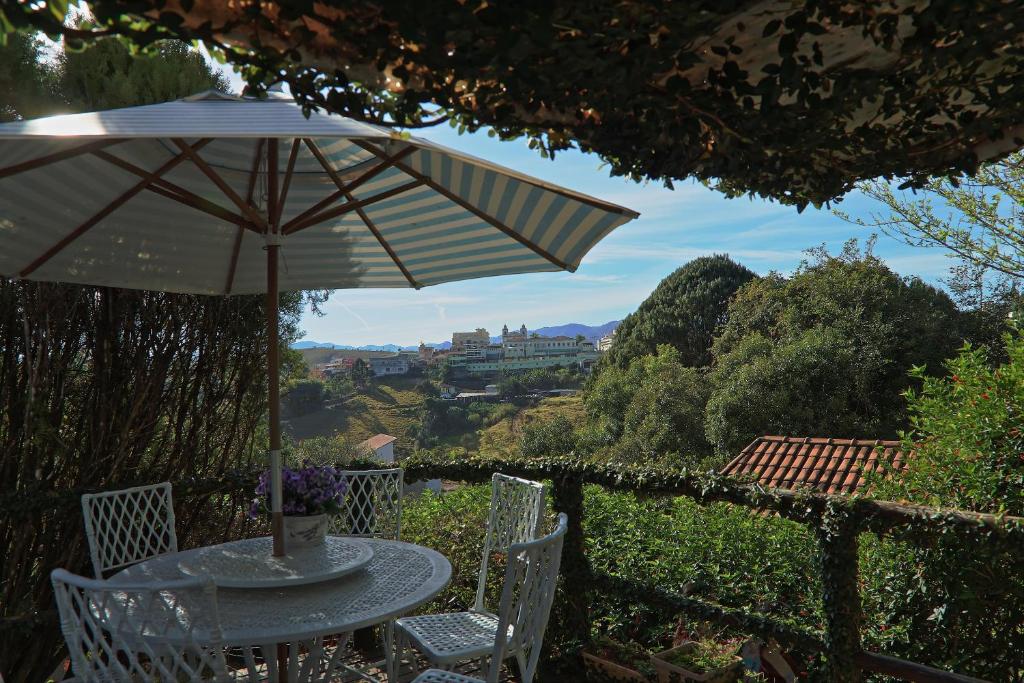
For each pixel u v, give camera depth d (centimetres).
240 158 336
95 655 190
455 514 514
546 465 397
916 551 290
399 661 314
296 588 257
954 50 179
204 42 155
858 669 278
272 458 285
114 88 443
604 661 358
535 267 370
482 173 289
